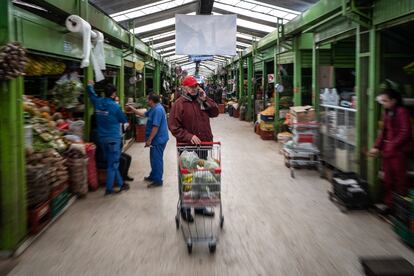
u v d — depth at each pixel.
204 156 4.79
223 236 4.40
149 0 9.40
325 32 7.54
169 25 13.61
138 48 13.06
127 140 11.24
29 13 4.60
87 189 6.07
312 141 7.56
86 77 6.79
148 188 6.50
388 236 4.40
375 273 3.19
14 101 3.85
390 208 4.96
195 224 4.79
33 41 4.68
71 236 4.40
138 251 4.00
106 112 5.98
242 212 5.26
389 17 4.97
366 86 5.77
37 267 3.64
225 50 10.85
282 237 4.37
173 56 27.69
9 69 3.62
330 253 3.94
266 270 3.58
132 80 12.75
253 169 8.02
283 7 10.14
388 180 4.95
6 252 3.83
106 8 9.14
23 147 4.06
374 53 5.46
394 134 4.85
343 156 6.75
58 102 6.51
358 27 5.90
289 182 6.94
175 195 6.08
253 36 16.02
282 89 11.69
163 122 6.57
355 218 5.00
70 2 5.69
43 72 5.79
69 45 6.02
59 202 5.07
